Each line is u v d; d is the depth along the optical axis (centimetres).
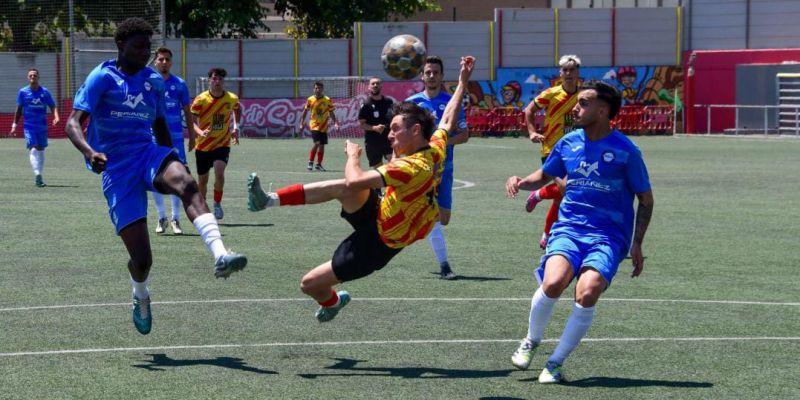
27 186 2034
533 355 668
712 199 1886
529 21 4478
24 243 1268
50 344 745
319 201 637
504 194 1964
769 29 4400
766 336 793
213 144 1505
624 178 667
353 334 788
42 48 4016
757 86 4203
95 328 799
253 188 620
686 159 2914
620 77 4512
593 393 630
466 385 646
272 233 1393
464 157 3028
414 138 653
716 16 4475
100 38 3844
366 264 665
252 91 4353
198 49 4334
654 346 757
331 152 3303
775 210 1711
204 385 638
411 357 719
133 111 718
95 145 722
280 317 846
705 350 746
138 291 738
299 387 636
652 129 4453
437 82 1095
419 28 4447
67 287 977
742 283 1035
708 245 1310
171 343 752
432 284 1015
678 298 951
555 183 1166
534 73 4503
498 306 904
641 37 4516
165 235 1364
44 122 2031
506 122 4394
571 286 1002
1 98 4019
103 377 654
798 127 4028
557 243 667
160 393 618
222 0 4631
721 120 4462
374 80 1853
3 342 750
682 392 633
